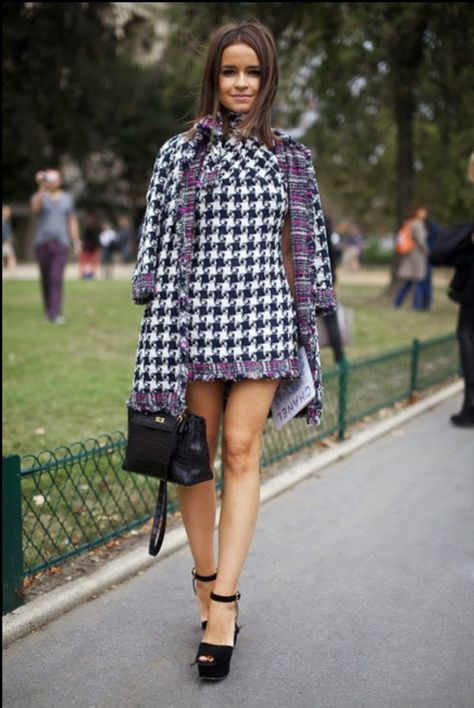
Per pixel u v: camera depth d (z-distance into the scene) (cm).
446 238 534
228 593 245
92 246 2030
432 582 314
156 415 237
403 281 1438
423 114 1386
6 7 1433
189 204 235
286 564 331
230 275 237
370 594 304
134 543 342
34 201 962
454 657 259
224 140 240
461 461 477
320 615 288
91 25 1463
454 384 706
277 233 243
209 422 252
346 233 2673
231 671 252
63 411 552
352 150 1619
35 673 250
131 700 236
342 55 1310
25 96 1791
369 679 247
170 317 237
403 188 1395
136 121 2953
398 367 604
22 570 282
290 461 464
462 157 1316
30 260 3203
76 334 897
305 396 252
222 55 239
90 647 266
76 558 326
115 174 3241
